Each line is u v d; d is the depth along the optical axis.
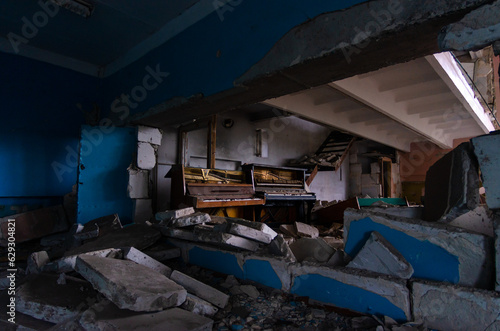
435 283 1.97
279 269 2.61
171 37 4.04
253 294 2.58
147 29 4.32
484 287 1.90
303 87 3.12
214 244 3.22
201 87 3.51
